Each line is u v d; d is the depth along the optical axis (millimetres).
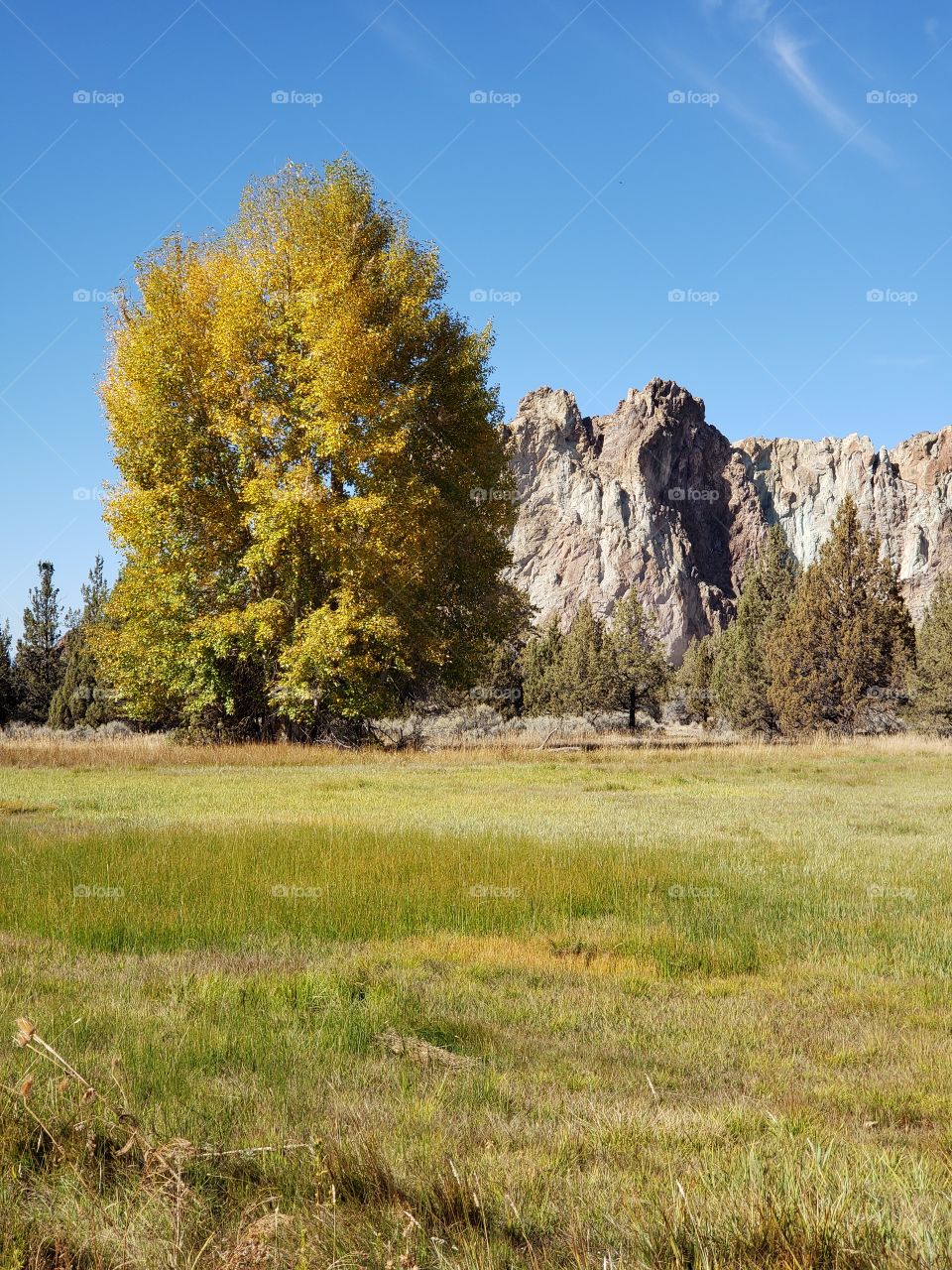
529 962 7961
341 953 8164
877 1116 4871
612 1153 4207
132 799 20391
